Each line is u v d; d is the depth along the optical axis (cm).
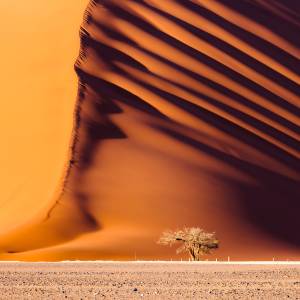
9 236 15762
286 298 6550
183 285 7838
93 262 13412
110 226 16400
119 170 17450
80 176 17200
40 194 17000
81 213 16488
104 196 16925
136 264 12612
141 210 16775
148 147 18125
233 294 6838
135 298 6519
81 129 18150
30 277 9188
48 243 15712
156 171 17550
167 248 15900
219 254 16188
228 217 17062
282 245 16988
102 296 6688
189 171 17738
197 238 15612
